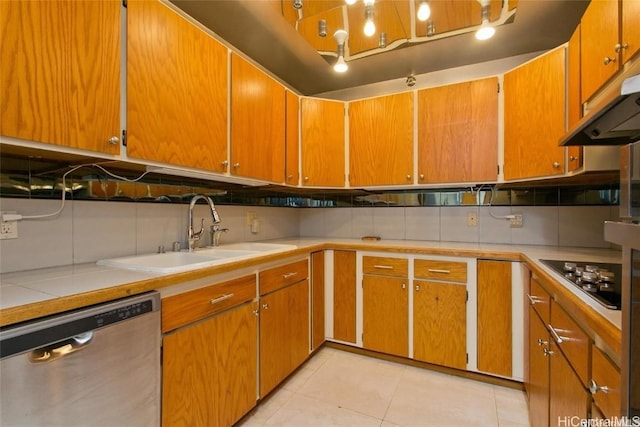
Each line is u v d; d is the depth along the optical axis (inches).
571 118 64.4
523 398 70.7
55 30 40.1
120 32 47.6
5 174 46.7
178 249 72.9
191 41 59.2
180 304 48.3
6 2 35.9
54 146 40.4
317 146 96.9
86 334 35.6
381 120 95.5
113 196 60.8
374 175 96.0
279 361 73.2
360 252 91.2
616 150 58.1
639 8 41.7
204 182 81.5
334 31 76.9
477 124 84.0
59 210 52.6
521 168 76.4
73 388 34.3
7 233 46.9
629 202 21.0
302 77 106.0
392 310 86.9
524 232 91.3
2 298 33.9
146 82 51.0
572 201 85.9
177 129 56.2
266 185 90.4
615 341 25.0
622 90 21.0
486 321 76.5
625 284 21.1
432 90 89.3
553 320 45.3
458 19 71.5
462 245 89.7
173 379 46.9
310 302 87.7
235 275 60.0
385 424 62.4
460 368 79.1
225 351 57.1
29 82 37.7
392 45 84.1
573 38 63.5
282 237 114.2
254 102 76.4
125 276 45.1
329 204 118.7
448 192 101.3
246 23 75.6
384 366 85.6
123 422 39.5
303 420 63.6
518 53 90.1
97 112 44.6
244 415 62.1
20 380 30.2
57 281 42.1
